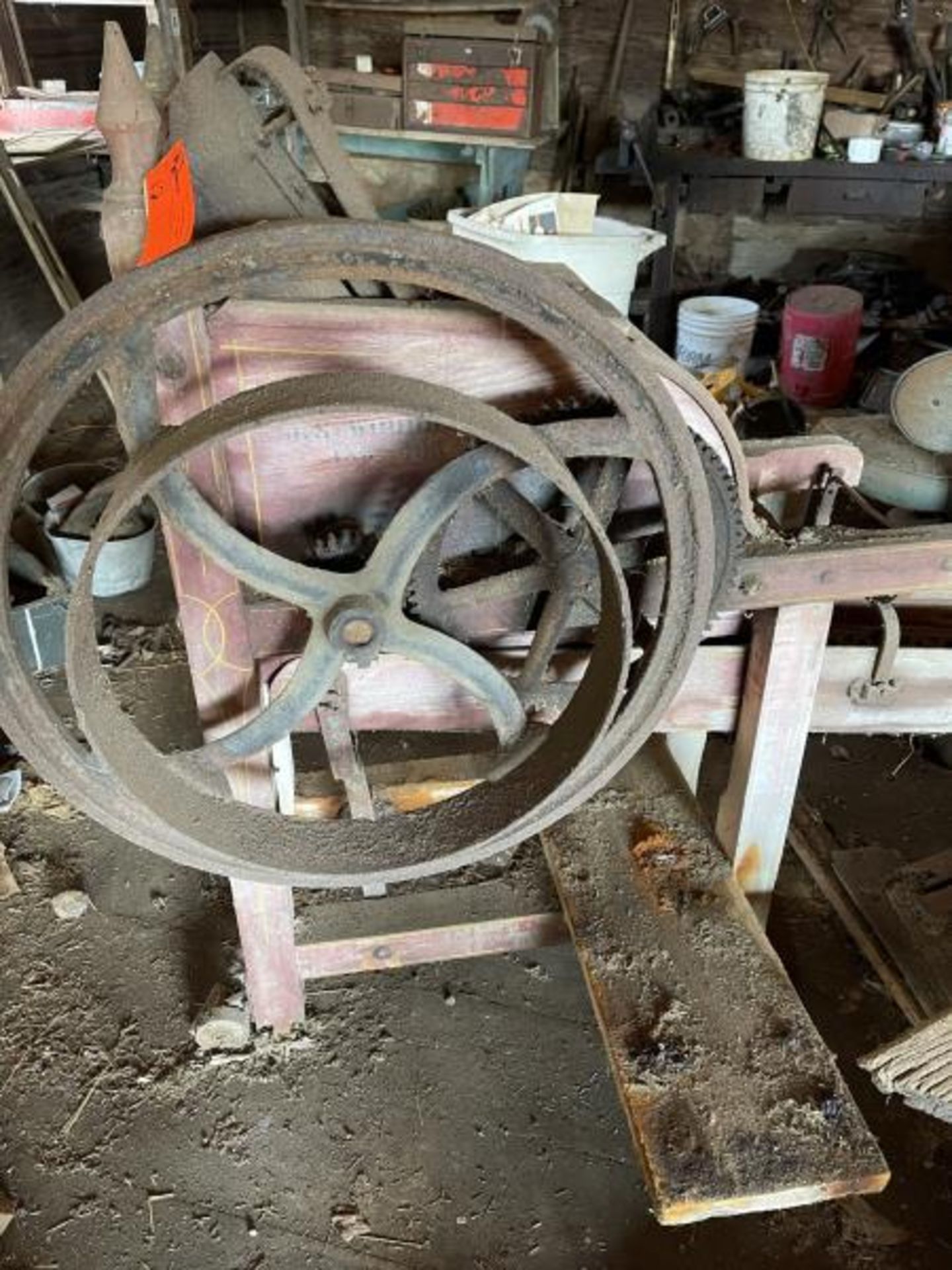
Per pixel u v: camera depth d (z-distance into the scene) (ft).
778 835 6.02
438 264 3.70
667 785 6.41
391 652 4.47
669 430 3.95
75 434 13.51
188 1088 6.04
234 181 4.50
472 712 5.38
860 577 4.97
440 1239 5.38
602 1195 5.59
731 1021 4.96
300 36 15.06
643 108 14.93
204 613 4.68
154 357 3.97
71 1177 5.62
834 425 9.38
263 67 4.77
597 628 4.83
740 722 5.74
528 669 4.89
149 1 13.61
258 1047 6.22
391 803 6.53
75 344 3.70
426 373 4.25
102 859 7.59
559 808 4.81
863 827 7.98
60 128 13.26
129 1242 5.34
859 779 8.46
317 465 4.47
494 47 12.98
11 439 3.80
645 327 14.37
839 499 9.14
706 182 13.20
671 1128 4.50
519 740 4.88
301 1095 6.03
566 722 4.78
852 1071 6.23
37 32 15.43
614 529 4.83
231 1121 5.89
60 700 8.96
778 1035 4.90
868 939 6.60
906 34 13.70
